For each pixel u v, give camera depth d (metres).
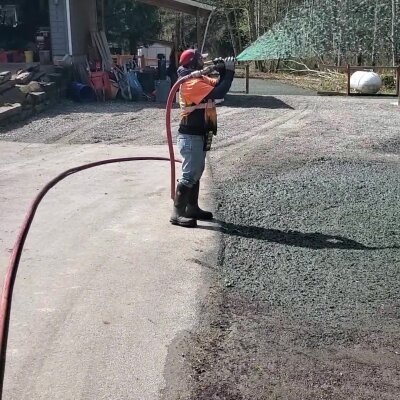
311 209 6.59
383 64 18.52
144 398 3.20
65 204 6.55
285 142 10.29
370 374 3.48
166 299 4.35
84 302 4.25
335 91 20.02
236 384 3.34
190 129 5.74
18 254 2.95
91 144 10.10
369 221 6.20
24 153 9.30
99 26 20.09
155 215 6.23
